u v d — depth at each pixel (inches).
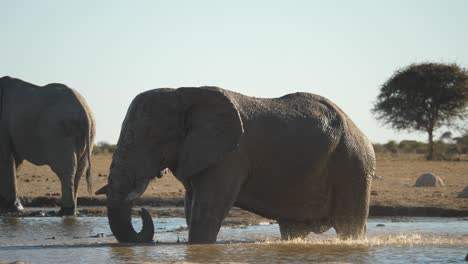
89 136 1208.2
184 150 778.2
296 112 817.5
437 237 886.4
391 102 3654.0
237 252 730.8
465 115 3619.6
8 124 1229.7
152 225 812.0
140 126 775.1
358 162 832.9
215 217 771.4
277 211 817.5
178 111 781.3
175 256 705.6
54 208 1343.5
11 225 1041.5
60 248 769.6
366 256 716.7
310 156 807.1
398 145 4913.9
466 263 680.4
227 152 768.3
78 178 1209.4
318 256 713.6
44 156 1210.6
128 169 771.4
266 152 792.9
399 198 1343.5
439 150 4008.4
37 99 1217.4
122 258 698.2
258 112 799.7
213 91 781.9
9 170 1236.5
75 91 1229.7
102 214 1204.5
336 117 837.2
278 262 679.1
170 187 1595.7
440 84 3565.5
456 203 1272.1
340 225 837.8
